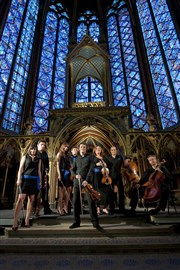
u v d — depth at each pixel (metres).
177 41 12.77
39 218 4.36
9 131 11.76
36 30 17.33
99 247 3.15
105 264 2.62
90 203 3.87
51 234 3.71
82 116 8.77
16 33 14.98
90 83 14.19
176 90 11.94
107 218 4.30
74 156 5.46
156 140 7.90
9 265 2.60
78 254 3.07
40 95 14.77
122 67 16.66
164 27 14.45
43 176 5.31
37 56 15.92
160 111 12.70
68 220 4.32
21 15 16.20
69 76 12.49
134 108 14.20
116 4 20.88
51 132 8.42
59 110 9.00
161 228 3.75
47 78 15.92
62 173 5.55
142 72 14.62
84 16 21.92
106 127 8.70
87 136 10.38
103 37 15.12
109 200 4.80
